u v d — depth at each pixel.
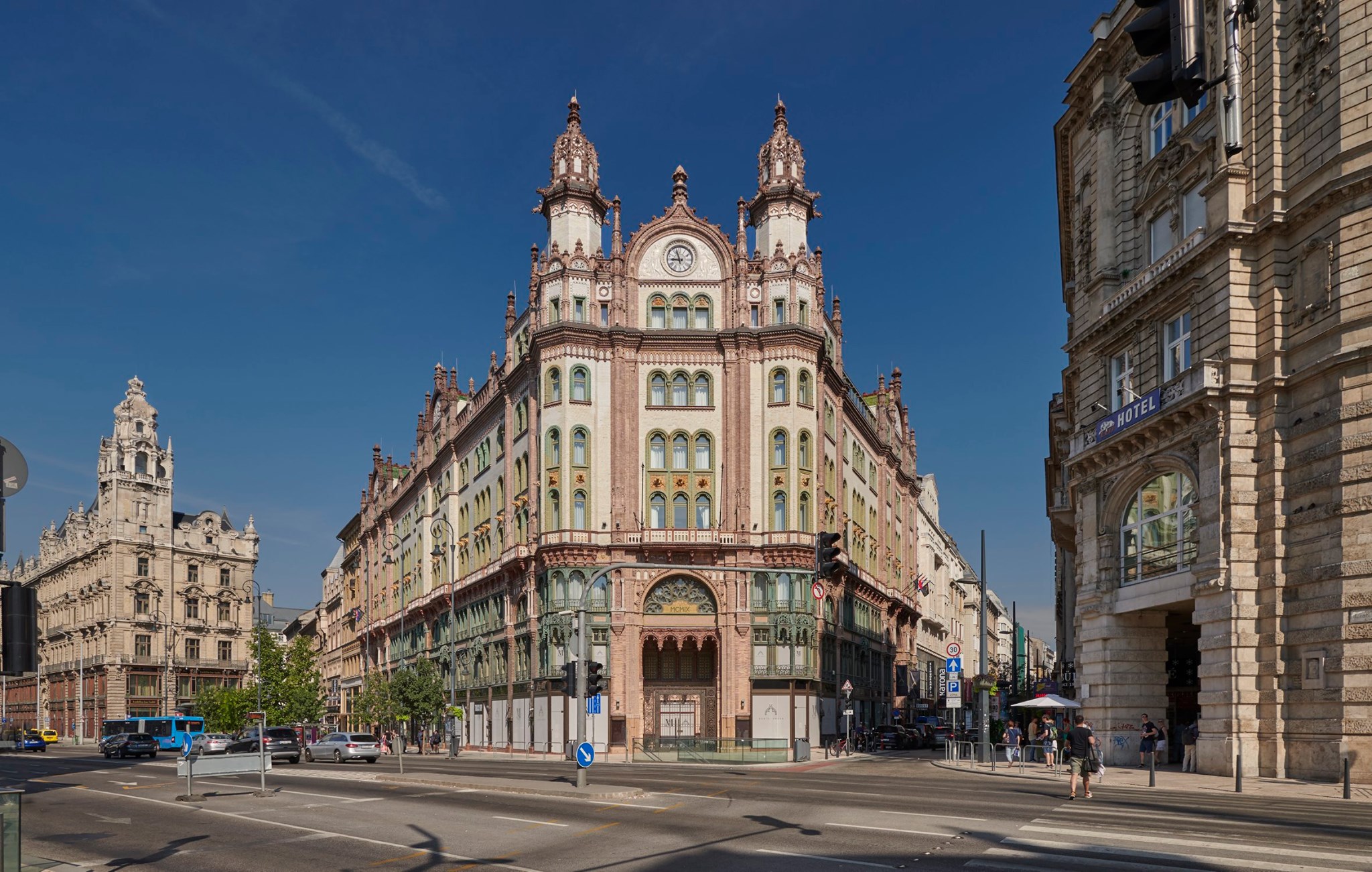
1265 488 32.16
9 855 13.61
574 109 68.38
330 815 25.11
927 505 127.00
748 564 62.72
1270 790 27.97
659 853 17.91
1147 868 15.37
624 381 64.50
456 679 83.56
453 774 40.53
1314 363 30.80
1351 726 28.80
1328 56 30.83
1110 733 39.03
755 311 66.06
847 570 71.25
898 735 74.25
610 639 61.75
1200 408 33.72
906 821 21.39
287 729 54.53
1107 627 39.62
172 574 140.88
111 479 137.75
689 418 64.56
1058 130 47.09
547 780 34.84
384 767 47.91
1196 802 25.05
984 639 45.78
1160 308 37.19
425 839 20.47
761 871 15.94
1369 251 29.61
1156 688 39.25
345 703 135.38
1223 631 32.44
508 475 70.94
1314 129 31.23
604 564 62.69
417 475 97.31
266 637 114.94
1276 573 31.48
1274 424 31.98
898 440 100.38
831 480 70.00
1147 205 39.50
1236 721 31.73
